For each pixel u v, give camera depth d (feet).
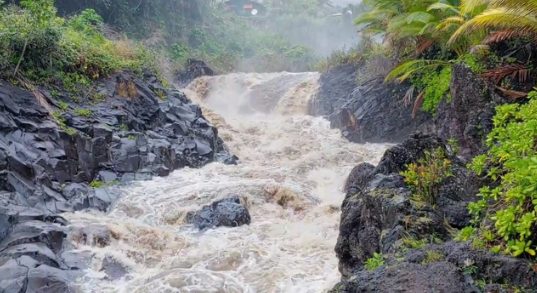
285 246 24.43
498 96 28.19
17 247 20.17
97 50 40.91
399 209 16.30
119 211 28.37
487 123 27.48
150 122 39.93
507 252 12.16
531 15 26.08
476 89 29.19
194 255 23.00
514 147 15.15
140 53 48.88
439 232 15.51
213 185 32.81
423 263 12.46
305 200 31.65
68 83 36.47
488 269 11.88
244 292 19.54
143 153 34.55
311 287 19.89
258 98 64.64
